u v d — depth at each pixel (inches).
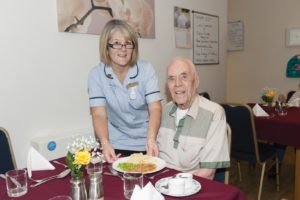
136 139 75.4
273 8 171.2
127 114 72.8
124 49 66.1
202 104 61.6
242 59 187.3
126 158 58.0
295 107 123.1
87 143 46.3
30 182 48.7
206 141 58.7
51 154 81.1
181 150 61.0
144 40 111.7
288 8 165.9
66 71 88.0
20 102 78.5
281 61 172.2
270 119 98.1
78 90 91.7
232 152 101.8
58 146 82.6
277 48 172.7
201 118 59.9
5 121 76.2
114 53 66.6
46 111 84.3
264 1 173.9
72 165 40.6
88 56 93.2
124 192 43.4
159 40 118.5
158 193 39.9
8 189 44.5
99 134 66.4
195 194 42.4
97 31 94.0
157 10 116.4
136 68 70.7
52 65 84.4
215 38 151.1
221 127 58.7
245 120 93.8
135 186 40.8
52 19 83.2
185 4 130.3
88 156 40.4
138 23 107.3
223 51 158.9
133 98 70.8
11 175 45.4
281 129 94.4
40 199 42.3
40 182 48.4
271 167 119.7
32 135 81.7
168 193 42.6
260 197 101.8
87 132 91.0
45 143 79.6
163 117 67.0
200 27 140.2
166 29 121.3
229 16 188.7
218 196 41.6
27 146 80.8
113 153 59.7
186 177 46.9
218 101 158.6
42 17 81.0
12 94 76.8
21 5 76.5
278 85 175.2
